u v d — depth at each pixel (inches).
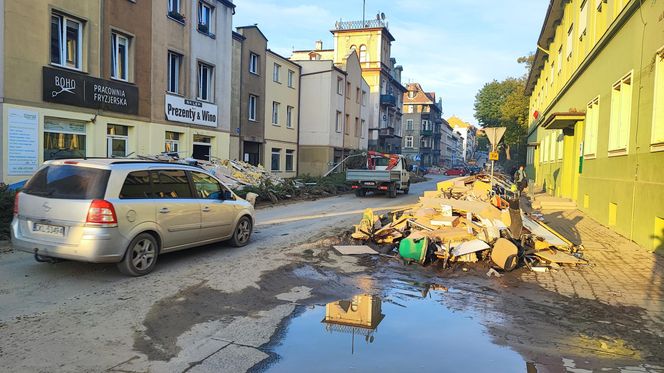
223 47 927.7
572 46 743.7
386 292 250.4
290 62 1348.4
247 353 164.6
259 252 343.6
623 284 274.5
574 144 709.3
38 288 237.0
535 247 351.3
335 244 382.6
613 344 182.4
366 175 916.0
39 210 255.1
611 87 469.1
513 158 2313.0
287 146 1364.4
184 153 820.6
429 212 418.0
